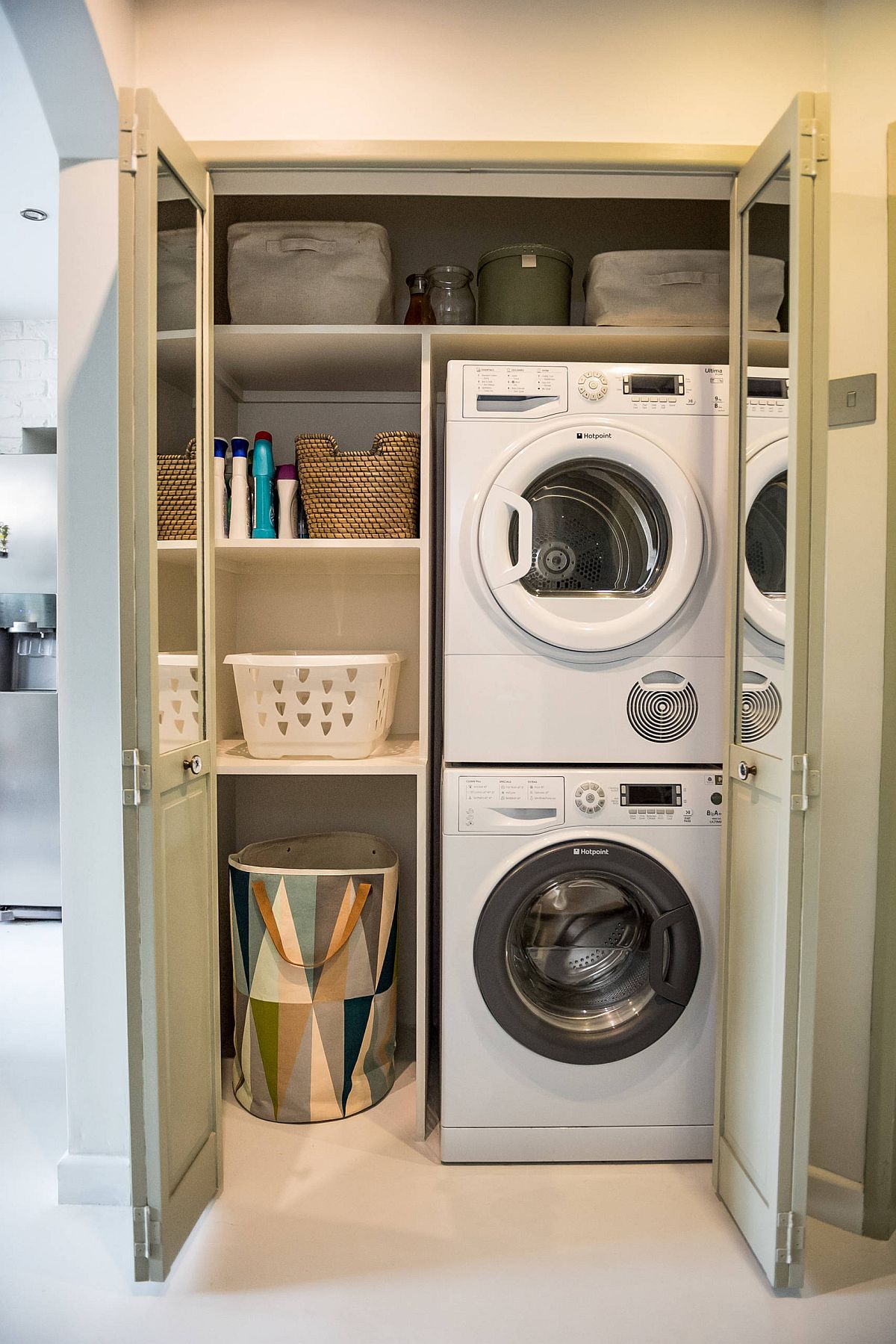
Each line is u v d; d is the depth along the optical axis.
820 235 1.39
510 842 1.81
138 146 1.38
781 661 1.48
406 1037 2.43
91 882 1.76
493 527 1.79
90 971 1.76
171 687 1.52
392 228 2.43
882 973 1.66
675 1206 1.72
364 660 1.95
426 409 1.91
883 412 1.67
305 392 2.42
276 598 2.46
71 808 1.76
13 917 3.56
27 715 3.47
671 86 1.80
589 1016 1.86
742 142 1.80
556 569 1.85
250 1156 1.88
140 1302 1.47
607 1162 1.86
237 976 2.09
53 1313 1.44
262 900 2.00
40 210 2.80
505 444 1.81
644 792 1.82
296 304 1.98
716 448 1.81
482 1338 1.40
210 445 1.76
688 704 1.84
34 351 3.76
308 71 1.78
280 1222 1.66
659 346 1.97
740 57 1.80
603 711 1.83
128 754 1.40
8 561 3.57
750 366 1.67
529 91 1.79
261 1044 2.02
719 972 1.77
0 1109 2.11
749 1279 1.53
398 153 1.74
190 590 1.63
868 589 1.69
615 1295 1.49
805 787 1.42
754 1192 1.57
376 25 1.78
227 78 1.78
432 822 2.44
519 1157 1.84
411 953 2.49
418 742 2.32
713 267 1.92
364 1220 1.67
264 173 1.77
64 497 1.75
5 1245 1.62
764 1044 1.55
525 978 1.90
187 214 1.61
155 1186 1.45
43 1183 1.82
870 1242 1.65
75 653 1.75
